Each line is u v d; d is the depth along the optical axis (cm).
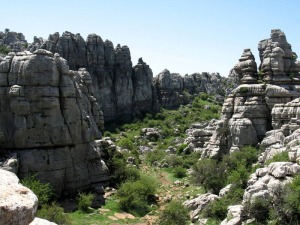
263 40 5716
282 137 3959
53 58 3462
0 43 12400
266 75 4925
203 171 3675
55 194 3225
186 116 10031
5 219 646
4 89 3334
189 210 3022
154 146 7656
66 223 2656
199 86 13188
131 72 10019
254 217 2077
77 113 3562
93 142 3828
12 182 732
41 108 3331
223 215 2645
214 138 4931
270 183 2175
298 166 2273
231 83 13312
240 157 3853
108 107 9269
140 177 4103
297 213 1933
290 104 4253
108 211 3203
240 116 4644
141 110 9912
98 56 9419
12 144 3272
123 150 6094
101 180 3719
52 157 3319
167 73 11206
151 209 3400
